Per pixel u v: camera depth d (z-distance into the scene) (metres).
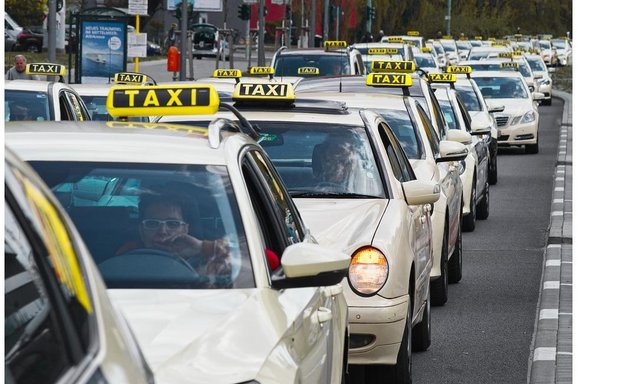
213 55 166.38
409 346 19.08
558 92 156.12
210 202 12.02
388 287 18.05
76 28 72.94
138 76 44.22
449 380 21.11
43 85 29.50
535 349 22.73
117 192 12.16
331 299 13.54
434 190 21.09
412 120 28.45
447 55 155.75
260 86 22.36
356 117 22.03
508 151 79.44
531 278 32.50
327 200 20.16
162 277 11.33
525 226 43.66
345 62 66.00
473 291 30.36
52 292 6.34
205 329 9.64
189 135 13.22
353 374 19.62
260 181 13.04
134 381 6.43
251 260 11.55
